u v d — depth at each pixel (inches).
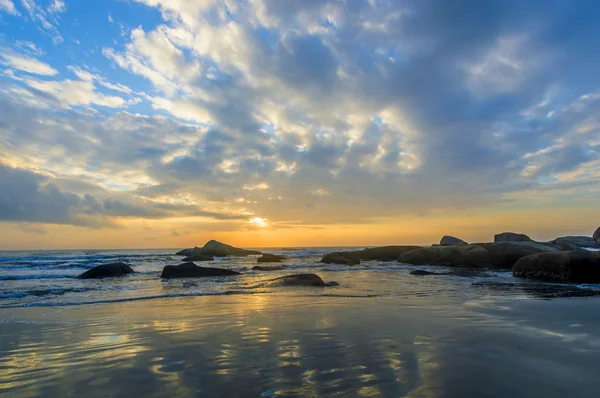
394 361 143.9
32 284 510.6
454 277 608.4
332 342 175.6
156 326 219.8
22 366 144.3
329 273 706.8
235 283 507.8
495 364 138.8
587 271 495.8
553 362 141.3
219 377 128.1
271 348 166.1
